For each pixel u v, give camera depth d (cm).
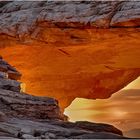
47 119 1467
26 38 2272
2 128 998
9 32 2314
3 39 2372
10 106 1345
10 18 2342
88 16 2047
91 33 2091
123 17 1941
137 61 2567
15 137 951
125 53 2409
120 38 2111
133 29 1970
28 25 2247
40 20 2186
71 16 2091
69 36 2162
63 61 2589
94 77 2867
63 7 2153
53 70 2720
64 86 2877
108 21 1995
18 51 2467
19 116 1338
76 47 2327
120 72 2842
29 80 2742
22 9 2334
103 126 1517
